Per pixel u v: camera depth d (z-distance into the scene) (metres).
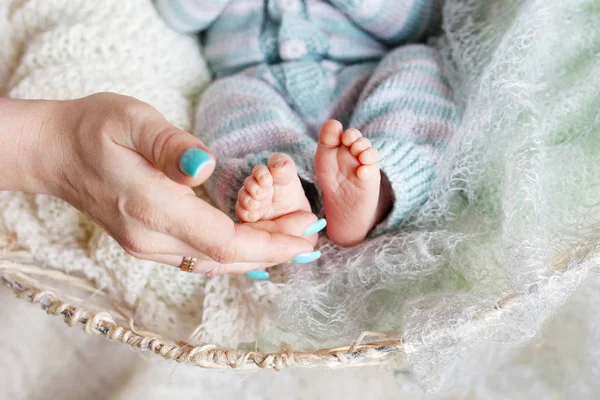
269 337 0.86
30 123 0.60
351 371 1.15
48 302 0.78
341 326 0.79
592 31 0.82
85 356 1.19
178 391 1.14
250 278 0.80
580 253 0.65
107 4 0.96
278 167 0.67
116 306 0.88
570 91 0.81
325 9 0.99
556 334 1.03
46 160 0.60
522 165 0.70
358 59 1.02
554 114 0.80
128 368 1.17
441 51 0.93
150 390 1.14
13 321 1.21
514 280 0.64
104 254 0.86
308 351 0.70
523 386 1.06
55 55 0.93
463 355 0.69
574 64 0.83
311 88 0.97
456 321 0.63
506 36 0.77
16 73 0.95
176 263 0.67
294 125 0.92
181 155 0.49
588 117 0.80
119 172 0.56
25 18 0.98
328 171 0.72
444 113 0.85
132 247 0.62
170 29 1.04
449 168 0.80
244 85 0.95
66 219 0.90
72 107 0.60
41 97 0.88
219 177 0.83
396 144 0.80
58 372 1.18
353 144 0.68
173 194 0.57
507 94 0.74
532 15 0.76
